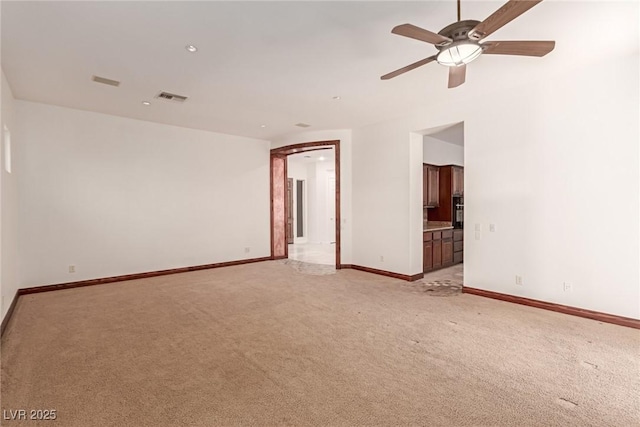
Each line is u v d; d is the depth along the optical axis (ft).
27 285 15.07
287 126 19.90
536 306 12.88
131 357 8.89
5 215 11.70
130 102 15.10
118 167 17.60
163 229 19.25
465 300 13.99
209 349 9.37
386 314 12.26
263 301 13.96
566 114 12.00
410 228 17.65
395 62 10.88
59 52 10.09
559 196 12.25
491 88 13.50
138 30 8.83
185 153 20.12
